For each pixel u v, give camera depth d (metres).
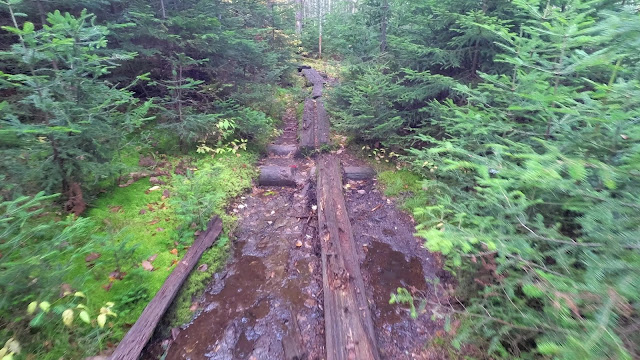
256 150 6.75
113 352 2.71
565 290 1.70
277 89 10.02
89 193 4.26
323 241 4.26
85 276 3.00
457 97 5.26
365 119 6.18
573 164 1.68
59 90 3.35
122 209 4.31
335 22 9.13
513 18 4.61
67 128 3.07
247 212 5.05
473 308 2.54
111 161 4.29
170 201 4.40
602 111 2.18
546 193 2.47
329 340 2.98
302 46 17.55
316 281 3.85
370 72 6.12
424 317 3.36
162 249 3.87
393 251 4.34
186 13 5.68
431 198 4.88
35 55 3.04
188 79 5.42
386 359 2.96
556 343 1.81
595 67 3.15
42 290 2.58
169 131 5.80
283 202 5.37
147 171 4.73
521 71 3.39
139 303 3.20
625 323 1.60
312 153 6.71
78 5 4.91
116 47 5.49
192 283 3.61
